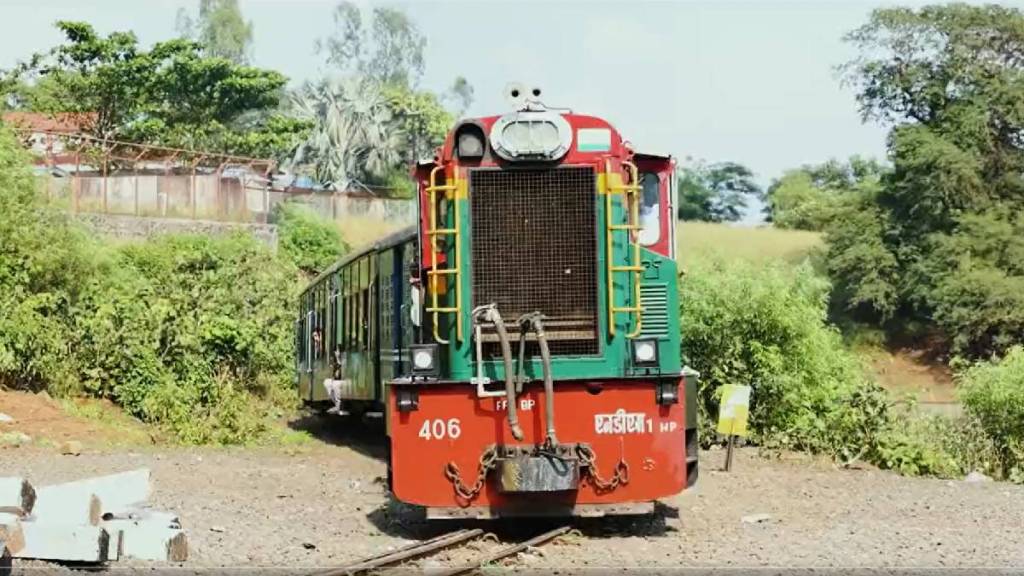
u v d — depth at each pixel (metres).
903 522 12.66
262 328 27.69
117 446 19.00
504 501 11.19
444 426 11.24
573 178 11.46
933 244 52.84
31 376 21.69
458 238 11.38
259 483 15.48
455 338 11.34
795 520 12.70
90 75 50.06
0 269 23.36
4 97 37.81
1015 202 54.81
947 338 54.06
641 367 11.39
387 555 9.97
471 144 11.45
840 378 22.58
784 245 60.50
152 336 22.45
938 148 53.28
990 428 20.64
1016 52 57.44
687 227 64.94
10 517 9.42
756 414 20.98
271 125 52.25
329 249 47.12
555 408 11.19
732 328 21.38
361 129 65.19
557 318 11.38
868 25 58.16
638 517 12.59
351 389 20.52
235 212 44.69
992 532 12.06
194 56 51.44
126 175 42.56
